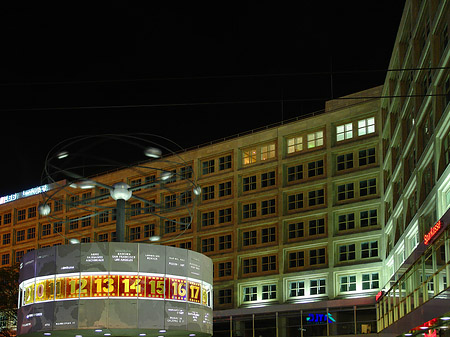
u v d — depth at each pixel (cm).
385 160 6975
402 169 5775
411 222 5216
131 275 3897
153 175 9281
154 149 4350
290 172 8088
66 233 10019
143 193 9225
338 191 7638
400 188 6241
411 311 4472
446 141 4284
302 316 7331
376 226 7212
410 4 5378
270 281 7875
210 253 8469
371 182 7381
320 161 7856
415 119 5109
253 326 7688
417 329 4469
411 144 5428
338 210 7519
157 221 9038
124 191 4294
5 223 11025
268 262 7975
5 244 10869
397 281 5166
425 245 4175
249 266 8131
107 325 3803
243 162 8525
